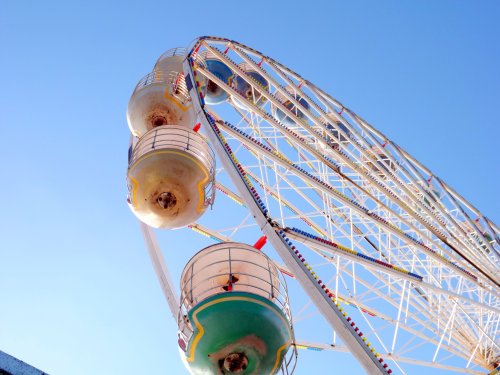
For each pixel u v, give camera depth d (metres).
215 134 16.58
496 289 22.62
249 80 22.64
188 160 16.72
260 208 14.51
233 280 13.52
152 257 19.73
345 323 12.31
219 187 22.69
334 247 15.31
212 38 24.25
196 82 19.44
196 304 12.77
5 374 5.59
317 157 21.41
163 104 21.91
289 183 23.38
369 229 22.61
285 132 21.08
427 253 20.33
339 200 19.14
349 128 25.36
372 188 24.72
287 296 14.09
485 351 23.12
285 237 13.93
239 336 12.42
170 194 16.73
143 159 16.62
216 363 12.70
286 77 26.03
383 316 22.20
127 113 22.58
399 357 19.69
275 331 12.56
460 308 22.55
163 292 18.72
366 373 11.76
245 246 14.52
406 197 25.47
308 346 18.06
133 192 16.94
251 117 23.41
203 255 14.41
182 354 13.62
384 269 16.58
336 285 15.62
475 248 24.08
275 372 13.06
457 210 25.50
